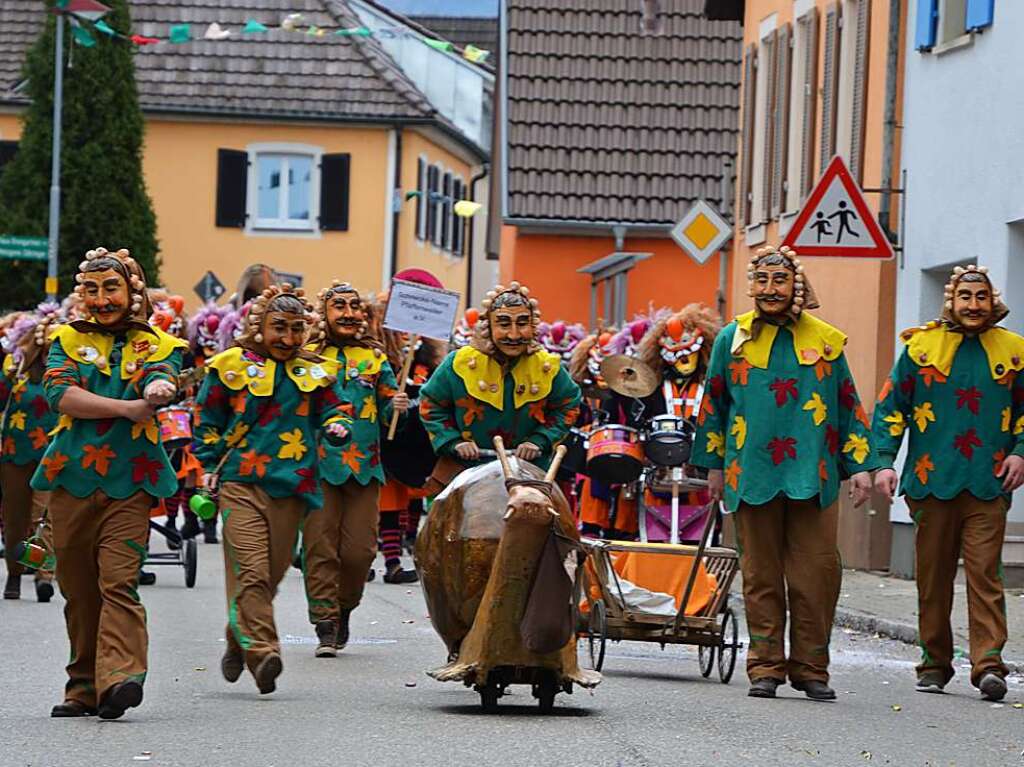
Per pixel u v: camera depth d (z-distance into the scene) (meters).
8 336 23.86
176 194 78.94
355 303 21.00
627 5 53.81
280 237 79.25
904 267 30.66
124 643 14.61
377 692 16.56
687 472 19.89
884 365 31.28
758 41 40.91
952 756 13.96
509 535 14.56
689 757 13.34
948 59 29.20
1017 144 26.81
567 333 33.88
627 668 19.03
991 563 17.67
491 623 14.76
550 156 51.72
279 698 16.09
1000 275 27.30
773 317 17.44
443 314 25.55
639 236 51.72
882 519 30.02
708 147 52.16
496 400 18.39
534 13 53.50
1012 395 17.95
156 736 13.92
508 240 55.41
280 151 79.12
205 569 29.44
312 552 19.64
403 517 31.95
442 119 81.25
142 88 78.31
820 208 23.48
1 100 77.88
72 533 14.63
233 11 80.38
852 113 33.88
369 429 20.41
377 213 78.94
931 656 18.03
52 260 67.38
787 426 17.19
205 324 28.91
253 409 16.56
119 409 14.41
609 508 23.05
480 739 13.84
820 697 16.98
